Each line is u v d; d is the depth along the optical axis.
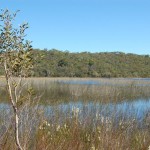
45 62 61.03
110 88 26.23
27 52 4.52
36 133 7.85
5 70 4.52
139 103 20.38
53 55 67.62
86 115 11.47
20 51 4.51
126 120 11.70
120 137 9.13
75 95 22.56
